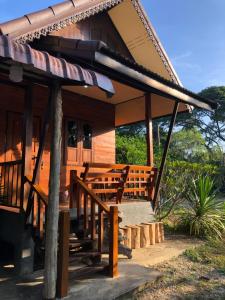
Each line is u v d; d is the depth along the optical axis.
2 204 5.59
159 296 4.66
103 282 4.64
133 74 6.08
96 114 9.63
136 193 8.40
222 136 39.16
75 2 5.96
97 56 5.10
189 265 6.14
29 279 4.68
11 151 7.41
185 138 25.91
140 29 8.11
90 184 6.96
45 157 8.05
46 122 4.83
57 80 4.20
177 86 7.16
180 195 9.84
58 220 4.36
